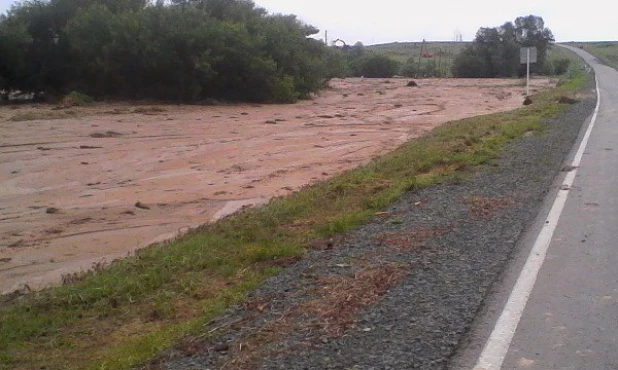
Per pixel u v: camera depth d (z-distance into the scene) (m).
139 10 44.62
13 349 6.28
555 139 18.41
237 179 18.39
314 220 10.36
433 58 124.75
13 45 44.12
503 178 12.72
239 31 43.41
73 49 44.53
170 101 43.22
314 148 23.78
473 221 9.47
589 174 13.29
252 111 37.66
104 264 10.22
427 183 12.46
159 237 12.86
